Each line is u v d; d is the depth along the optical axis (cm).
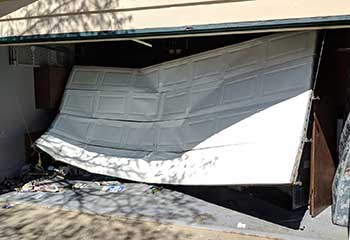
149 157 605
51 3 477
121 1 444
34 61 737
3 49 666
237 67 566
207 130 558
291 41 506
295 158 431
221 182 476
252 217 493
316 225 464
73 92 739
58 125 705
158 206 538
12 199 573
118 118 677
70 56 821
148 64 762
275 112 483
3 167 673
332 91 529
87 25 463
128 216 500
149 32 434
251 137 490
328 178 523
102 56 812
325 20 362
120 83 705
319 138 492
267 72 521
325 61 500
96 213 512
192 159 547
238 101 540
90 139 674
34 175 692
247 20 391
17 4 495
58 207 536
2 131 670
